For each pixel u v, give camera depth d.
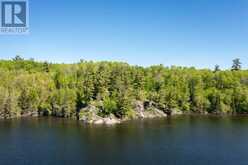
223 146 111.06
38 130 139.38
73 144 113.44
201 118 181.50
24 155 98.69
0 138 122.31
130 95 188.62
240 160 94.38
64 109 184.38
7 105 180.12
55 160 93.88
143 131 138.38
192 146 110.94
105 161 93.44
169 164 90.62
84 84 186.25
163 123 162.75
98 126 152.38
